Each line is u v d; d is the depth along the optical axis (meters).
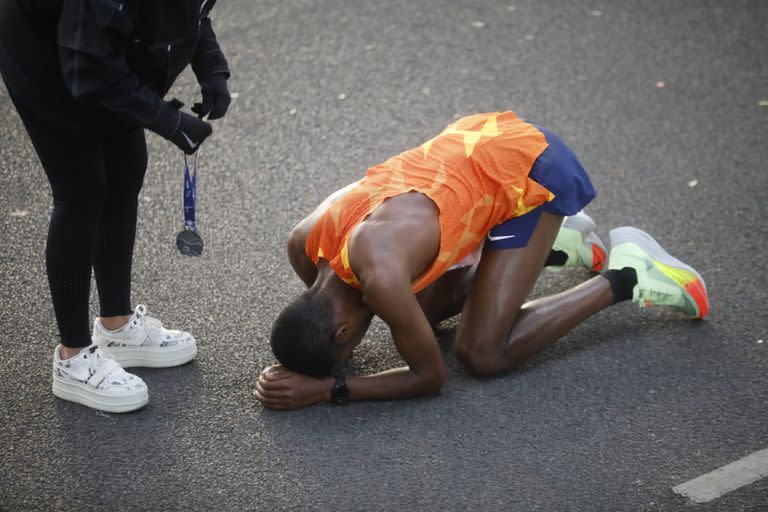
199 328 13.69
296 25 23.11
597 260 15.01
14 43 10.32
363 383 11.96
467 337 12.48
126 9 9.77
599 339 13.66
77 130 10.74
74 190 11.14
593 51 22.38
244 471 11.16
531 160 12.37
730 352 13.39
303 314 11.35
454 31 23.11
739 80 21.27
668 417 12.16
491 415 12.13
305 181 17.64
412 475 11.15
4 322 13.56
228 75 11.59
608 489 11.00
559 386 12.70
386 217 11.32
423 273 11.75
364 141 18.95
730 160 18.41
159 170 17.73
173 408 12.13
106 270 12.42
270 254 15.52
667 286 13.52
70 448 11.42
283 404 11.91
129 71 10.12
